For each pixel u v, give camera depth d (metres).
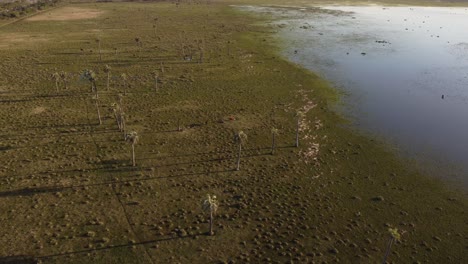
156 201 68.62
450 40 187.38
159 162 80.50
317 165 80.12
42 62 144.50
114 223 63.25
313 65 144.62
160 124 97.06
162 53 158.38
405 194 71.12
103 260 55.91
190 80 127.44
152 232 61.44
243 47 167.75
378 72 137.75
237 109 105.88
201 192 71.19
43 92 115.88
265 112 104.31
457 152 85.56
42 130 92.81
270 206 67.75
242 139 78.38
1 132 91.31
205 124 97.19
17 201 67.69
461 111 106.88
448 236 61.16
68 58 150.25
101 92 117.06
